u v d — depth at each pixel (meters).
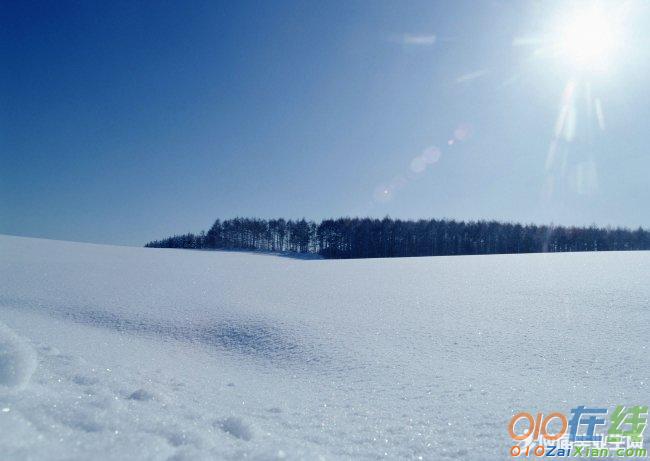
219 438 2.48
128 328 9.29
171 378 5.12
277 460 2.15
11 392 2.31
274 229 61.78
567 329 8.43
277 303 11.83
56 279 14.93
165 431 2.27
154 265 21.39
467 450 3.24
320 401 4.76
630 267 18.05
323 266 23.88
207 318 10.09
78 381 3.28
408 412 4.28
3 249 23.58
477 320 9.51
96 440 1.94
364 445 3.24
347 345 7.80
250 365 7.13
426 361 6.75
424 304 11.59
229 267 22.30
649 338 7.61
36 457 1.61
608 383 5.39
